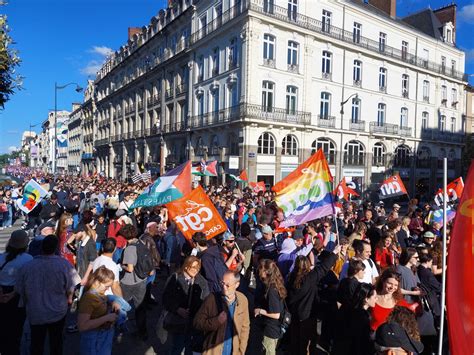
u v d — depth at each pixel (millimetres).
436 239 7418
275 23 26719
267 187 27719
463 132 43406
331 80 30359
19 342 4926
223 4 29109
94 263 5254
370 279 5555
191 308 4562
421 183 38438
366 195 32875
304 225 9219
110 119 58469
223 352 4176
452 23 41625
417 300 5066
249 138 26500
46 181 27594
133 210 11406
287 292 5027
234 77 27578
